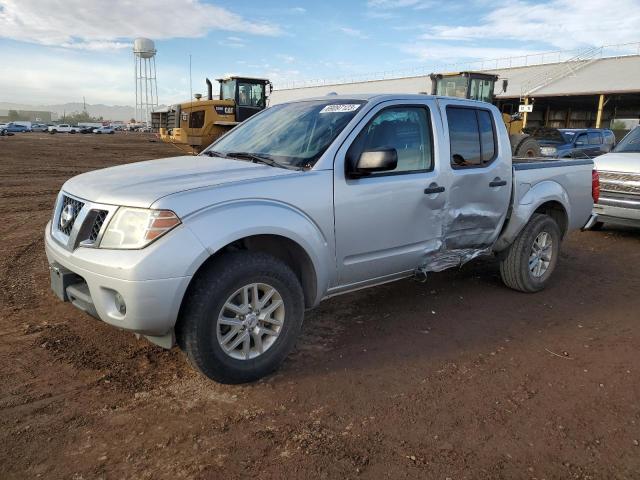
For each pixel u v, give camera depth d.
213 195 3.25
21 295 5.02
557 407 3.31
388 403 3.32
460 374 3.71
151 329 3.08
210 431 2.99
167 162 4.21
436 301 5.18
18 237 7.47
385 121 4.16
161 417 3.12
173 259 3.01
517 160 6.54
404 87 43.38
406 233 4.26
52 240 3.61
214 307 3.21
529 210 5.21
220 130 19.77
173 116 20.53
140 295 2.98
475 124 4.82
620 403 3.38
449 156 4.50
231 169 3.74
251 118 5.01
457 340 4.28
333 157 3.81
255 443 2.89
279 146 4.16
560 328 4.58
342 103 4.30
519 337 4.37
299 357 3.93
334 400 3.35
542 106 44.78
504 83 16.83
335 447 2.87
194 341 3.21
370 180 3.98
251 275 3.34
